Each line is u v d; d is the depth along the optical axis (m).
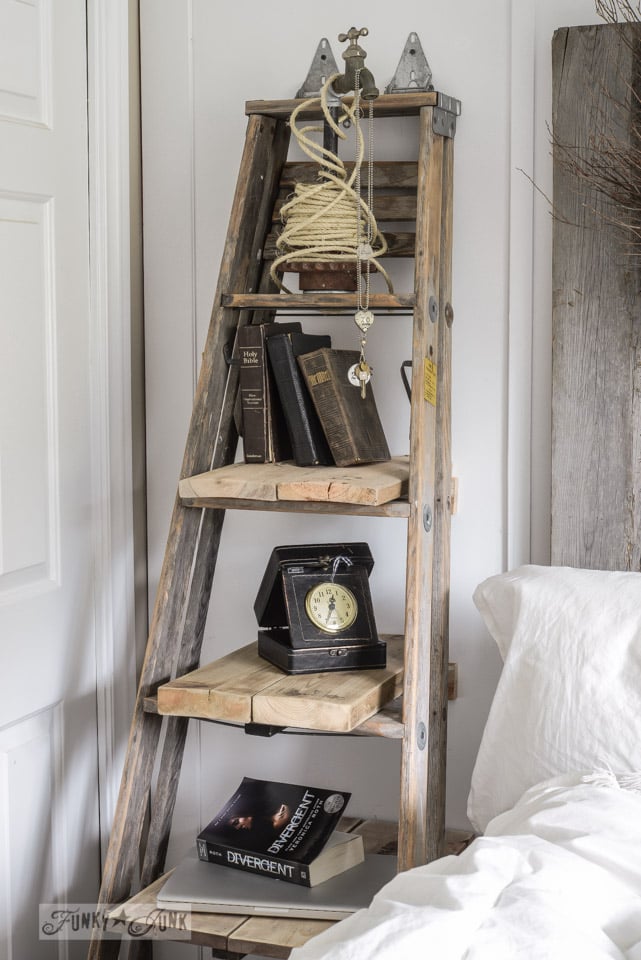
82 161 1.96
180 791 2.16
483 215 1.88
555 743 1.53
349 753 2.07
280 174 1.93
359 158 1.70
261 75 2.00
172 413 2.12
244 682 1.66
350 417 1.72
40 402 1.88
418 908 1.13
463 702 1.96
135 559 2.13
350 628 1.73
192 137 2.05
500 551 1.92
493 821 1.48
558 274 1.80
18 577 1.85
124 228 2.04
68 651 1.97
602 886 1.19
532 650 1.59
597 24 1.79
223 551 2.11
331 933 1.18
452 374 1.92
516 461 1.89
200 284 2.08
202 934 1.60
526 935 1.07
